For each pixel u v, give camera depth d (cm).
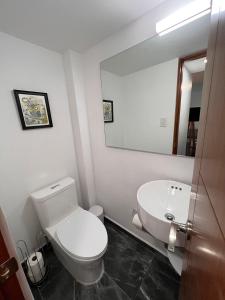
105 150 164
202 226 43
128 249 154
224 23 32
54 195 138
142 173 141
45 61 139
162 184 120
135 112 131
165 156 122
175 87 106
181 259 106
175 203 111
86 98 162
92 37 126
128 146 143
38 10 93
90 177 186
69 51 142
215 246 30
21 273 50
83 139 168
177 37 98
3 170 124
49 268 139
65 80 157
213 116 38
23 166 135
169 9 94
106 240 119
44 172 152
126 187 158
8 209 130
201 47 91
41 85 139
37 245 153
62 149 165
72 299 116
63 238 121
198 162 58
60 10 95
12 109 124
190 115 103
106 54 132
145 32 107
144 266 137
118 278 128
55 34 119
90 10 97
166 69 107
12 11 92
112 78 135
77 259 108
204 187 44
